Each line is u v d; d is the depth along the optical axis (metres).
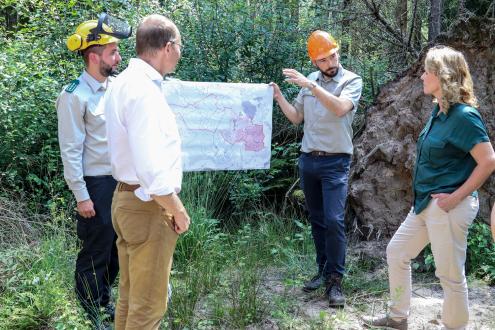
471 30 5.21
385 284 4.55
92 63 3.45
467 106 3.25
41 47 6.39
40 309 3.80
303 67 6.65
